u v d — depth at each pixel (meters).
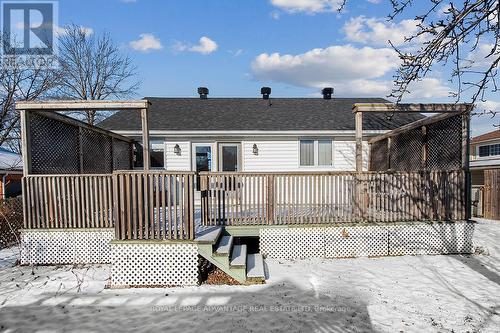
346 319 3.81
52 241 5.99
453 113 6.66
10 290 4.77
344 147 10.71
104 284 5.02
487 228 9.12
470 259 6.27
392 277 5.26
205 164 10.55
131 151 10.52
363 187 6.58
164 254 5.05
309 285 4.91
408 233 6.59
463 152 6.67
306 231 6.45
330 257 6.45
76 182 6.02
